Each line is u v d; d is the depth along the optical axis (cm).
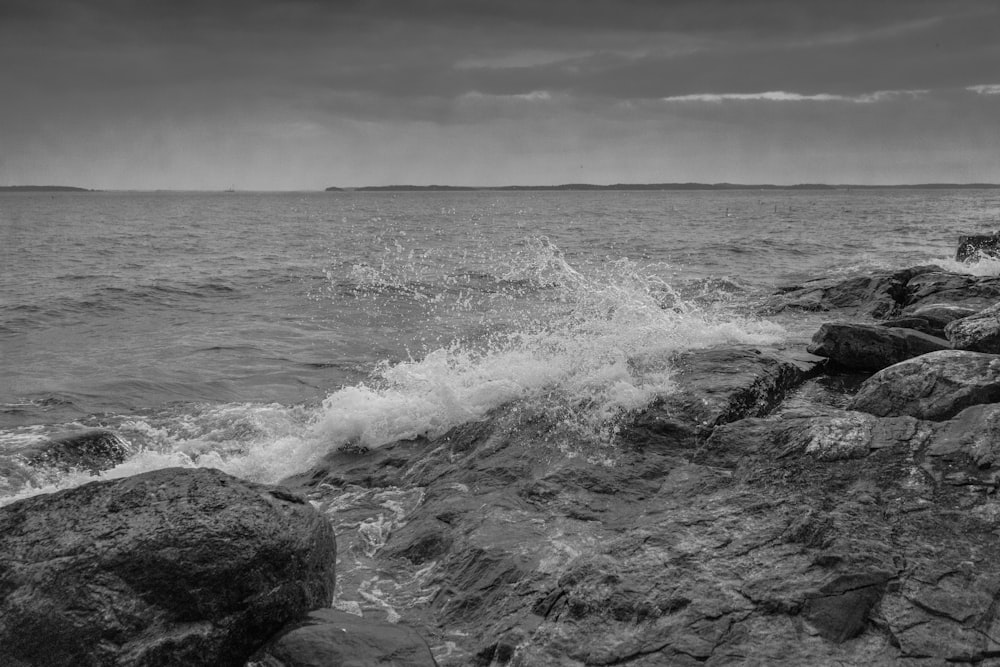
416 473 659
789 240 3669
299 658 343
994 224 4872
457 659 396
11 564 365
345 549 542
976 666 326
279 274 2372
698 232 4500
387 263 2678
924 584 367
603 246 3381
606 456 601
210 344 1362
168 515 383
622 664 352
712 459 554
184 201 18050
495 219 6644
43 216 8219
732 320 1184
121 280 2281
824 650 342
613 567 411
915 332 822
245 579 369
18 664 341
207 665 356
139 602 354
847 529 410
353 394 811
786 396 722
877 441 502
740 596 377
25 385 1107
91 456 795
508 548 484
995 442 467
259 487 417
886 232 4212
